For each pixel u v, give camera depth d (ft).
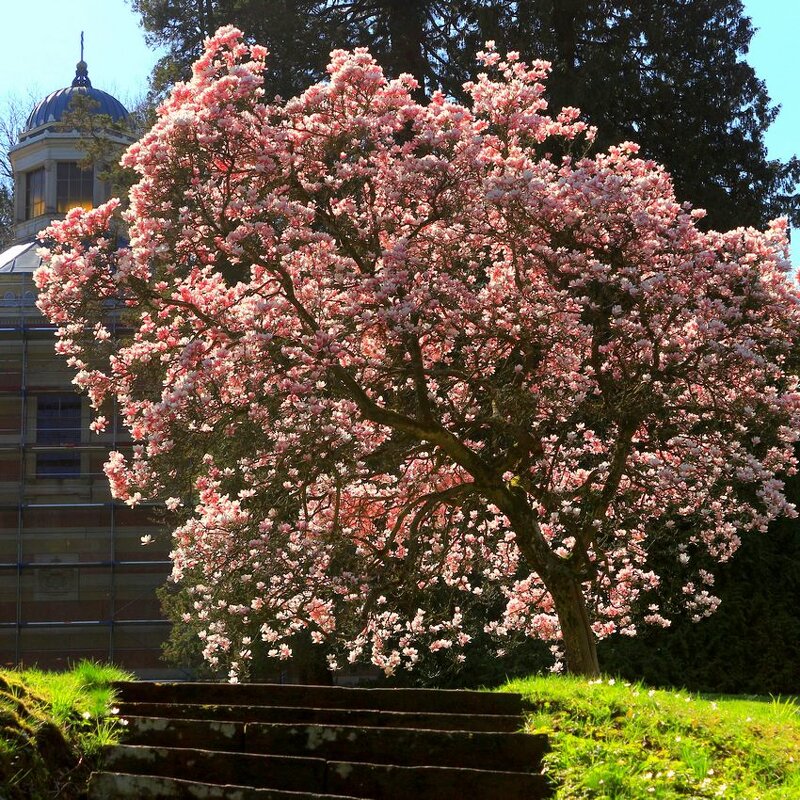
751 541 69.31
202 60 42.47
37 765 19.93
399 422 40.19
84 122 102.27
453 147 42.52
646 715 25.61
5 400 113.09
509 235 42.52
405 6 93.56
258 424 40.75
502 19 88.17
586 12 87.97
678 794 20.89
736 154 90.38
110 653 104.78
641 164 46.37
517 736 23.24
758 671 67.31
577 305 40.14
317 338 38.40
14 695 21.76
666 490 44.27
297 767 21.79
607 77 84.02
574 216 41.34
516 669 65.05
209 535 42.73
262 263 40.55
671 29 90.99
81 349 43.39
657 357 41.11
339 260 43.19
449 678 66.18
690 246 42.86
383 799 21.57
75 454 112.88
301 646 68.03
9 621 107.34
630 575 47.96
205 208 40.93
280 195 42.32
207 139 39.55
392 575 42.45
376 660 44.62
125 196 90.89
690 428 44.14
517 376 42.47
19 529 108.06
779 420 43.37
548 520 47.67
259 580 42.98
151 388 43.06
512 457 41.37
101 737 21.99
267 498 42.75
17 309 113.80
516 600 46.68
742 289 43.39
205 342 41.86
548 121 46.32
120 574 108.17
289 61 92.17
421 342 42.91
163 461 39.65
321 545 42.88
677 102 89.76
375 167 42.29
